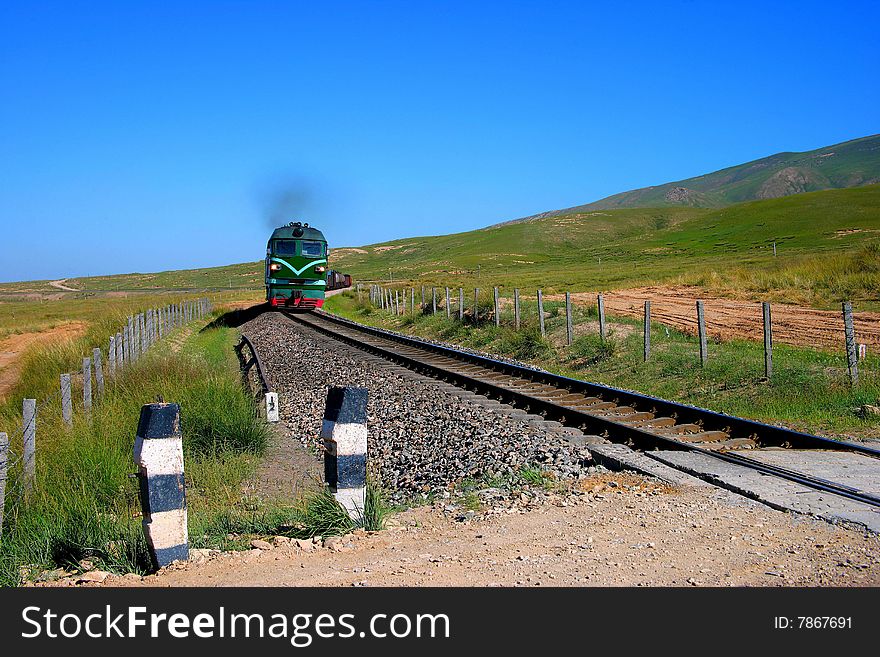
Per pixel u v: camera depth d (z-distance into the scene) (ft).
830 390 46.62
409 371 66.80
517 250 630.74
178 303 171.83
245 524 24.90
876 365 51.47
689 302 110.93
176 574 19.25
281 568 19.36
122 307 158.20
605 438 37.76
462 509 25.20
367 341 97.35
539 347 79.15
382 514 23.32
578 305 107.65
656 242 492.54
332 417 22.81
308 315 151.53
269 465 38.86
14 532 24.84
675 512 23.02
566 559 19.10
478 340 94.58
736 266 195.62
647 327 64.18
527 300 130.11
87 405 46.68
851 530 20.59
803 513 22.30
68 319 171.42
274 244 135.95
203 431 41.01
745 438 35.76
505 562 19.06
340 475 22.58
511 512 24.02
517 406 48.14
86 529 23.30
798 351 61.00
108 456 33.30
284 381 67.92
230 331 132.77
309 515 23.35
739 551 19.26
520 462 32.32
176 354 78.23
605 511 23.52
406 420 45.83
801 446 33.86
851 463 29.58
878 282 100.58
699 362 58.85
